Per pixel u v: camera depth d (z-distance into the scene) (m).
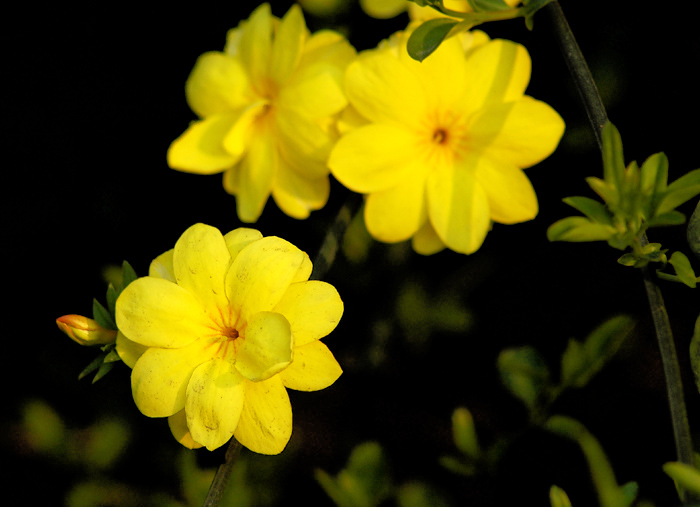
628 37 0.50
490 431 0.54
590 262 0.54
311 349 0.41
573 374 0.45
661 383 0.52
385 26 0.50
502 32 0.51
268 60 0.44
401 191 0.43
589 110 0.41
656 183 0.39
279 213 0.55
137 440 0.54
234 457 0.42
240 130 0.44
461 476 0.54
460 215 0.43
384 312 0.54
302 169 0.44
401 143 0.43
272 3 0.53
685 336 0.52
